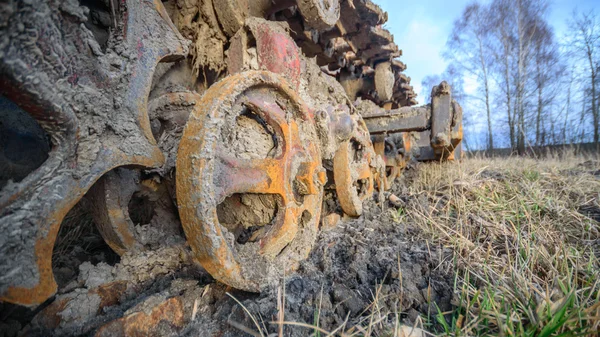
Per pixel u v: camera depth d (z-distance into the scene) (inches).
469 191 119.3
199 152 46.8
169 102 73.6
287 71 81.3
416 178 157.5
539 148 429.4
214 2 85.6
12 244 40.0
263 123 69.0
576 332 47.1
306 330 50.1
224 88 52.2
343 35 126.3
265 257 59.4
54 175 44.9
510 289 62.4
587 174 144.6
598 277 64.9
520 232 87.4
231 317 50.1
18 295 40.8
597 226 92.4
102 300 54.2
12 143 54.1
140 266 61.4
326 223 95.4
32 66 38.3
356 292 61.4
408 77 224.8
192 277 61.4
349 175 89.3
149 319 48.3
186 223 48.2
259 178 60.2
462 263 74.2
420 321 52.8
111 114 52.1
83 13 44.3
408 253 79.8
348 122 83.6
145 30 58.5
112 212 64.4
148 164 58.5
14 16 34.4
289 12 101.0
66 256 72.6
